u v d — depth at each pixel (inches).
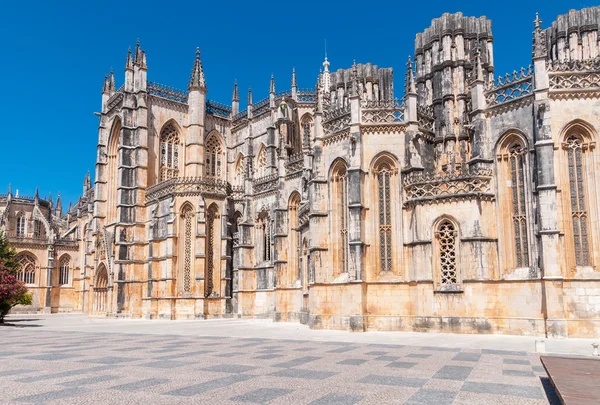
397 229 1838.1
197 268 2979.8
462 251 1662.2
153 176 3528.5
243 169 3718.0
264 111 3499.0
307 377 763.4
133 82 3550.7
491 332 1592.0
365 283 1806.1
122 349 1198.9
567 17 2341.3
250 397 615.5
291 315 2501.2
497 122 1737.2
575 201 1567.4
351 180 1862.7
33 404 570.3
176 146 3686.0
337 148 1990.7
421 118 1968.5
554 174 1536.7
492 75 2258.9
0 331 1991.9
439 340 1413.6
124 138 3476.9
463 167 1867.6
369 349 1179.3
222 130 3853.3
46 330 2055.9
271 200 2871.6
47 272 4842.5
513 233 1669.5
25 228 5521.7
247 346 1263.5
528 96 1652.3
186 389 663.1
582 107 1579.7
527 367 882.1
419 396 631.2
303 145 3376.0
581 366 687.1
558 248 1498.5
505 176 1705.2
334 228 1967.3
